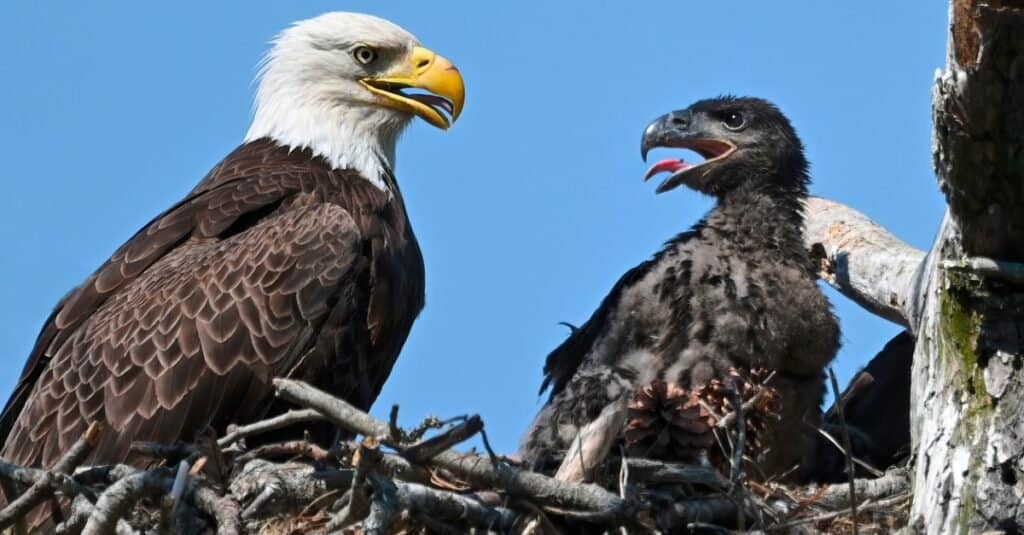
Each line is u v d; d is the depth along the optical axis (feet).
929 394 32.17
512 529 34.35
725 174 47.21
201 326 41.93
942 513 31.22
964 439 31.17
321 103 50.85
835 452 45.11
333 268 43.21
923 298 33.55
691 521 35.81
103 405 41.29
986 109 28.30
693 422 37.32
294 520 34.63
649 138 49.01
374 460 31.01
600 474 36.01
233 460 36.24
